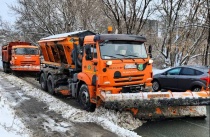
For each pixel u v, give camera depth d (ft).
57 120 26.08
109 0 68.85
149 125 25.94
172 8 69.00
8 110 27.89
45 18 91.35
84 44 29.73
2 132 18.83
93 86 28.14
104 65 26.45
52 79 39.01
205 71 38.19
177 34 70.33
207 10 65.21
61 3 85.40
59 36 38.99
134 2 68.54
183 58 71.00
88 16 80.59
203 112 28.48
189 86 39.47
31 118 26.76
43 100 35.04
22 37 105.40
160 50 76.84
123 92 27.22
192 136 22.88
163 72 45.29
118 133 22.06
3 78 60.29
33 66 64.44
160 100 25.48
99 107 27.20
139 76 28.25
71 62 36.58
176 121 27.43
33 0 91.45
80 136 21.57
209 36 65.46
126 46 28.25
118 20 69.77
